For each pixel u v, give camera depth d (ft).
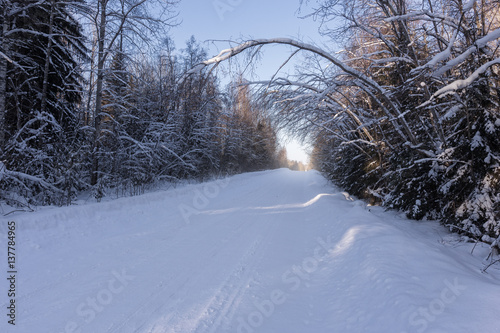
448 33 27.55
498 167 19.65
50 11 32.22
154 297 13.00
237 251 19.69
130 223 26.94
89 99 40.60
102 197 37.35
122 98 40.45
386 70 32.55
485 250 18.83
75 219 24.04
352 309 11.48
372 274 13.12
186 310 11.98
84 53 38.40
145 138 44.78
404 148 30.17
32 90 34.83
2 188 25.34
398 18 22.44
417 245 15.98
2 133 26.55
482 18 23.02
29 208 24.02
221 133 76.38
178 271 16.02
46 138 32.78
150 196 36.01
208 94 24.41
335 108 34.63
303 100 28.09
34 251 17.80
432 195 26.00
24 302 12.10
